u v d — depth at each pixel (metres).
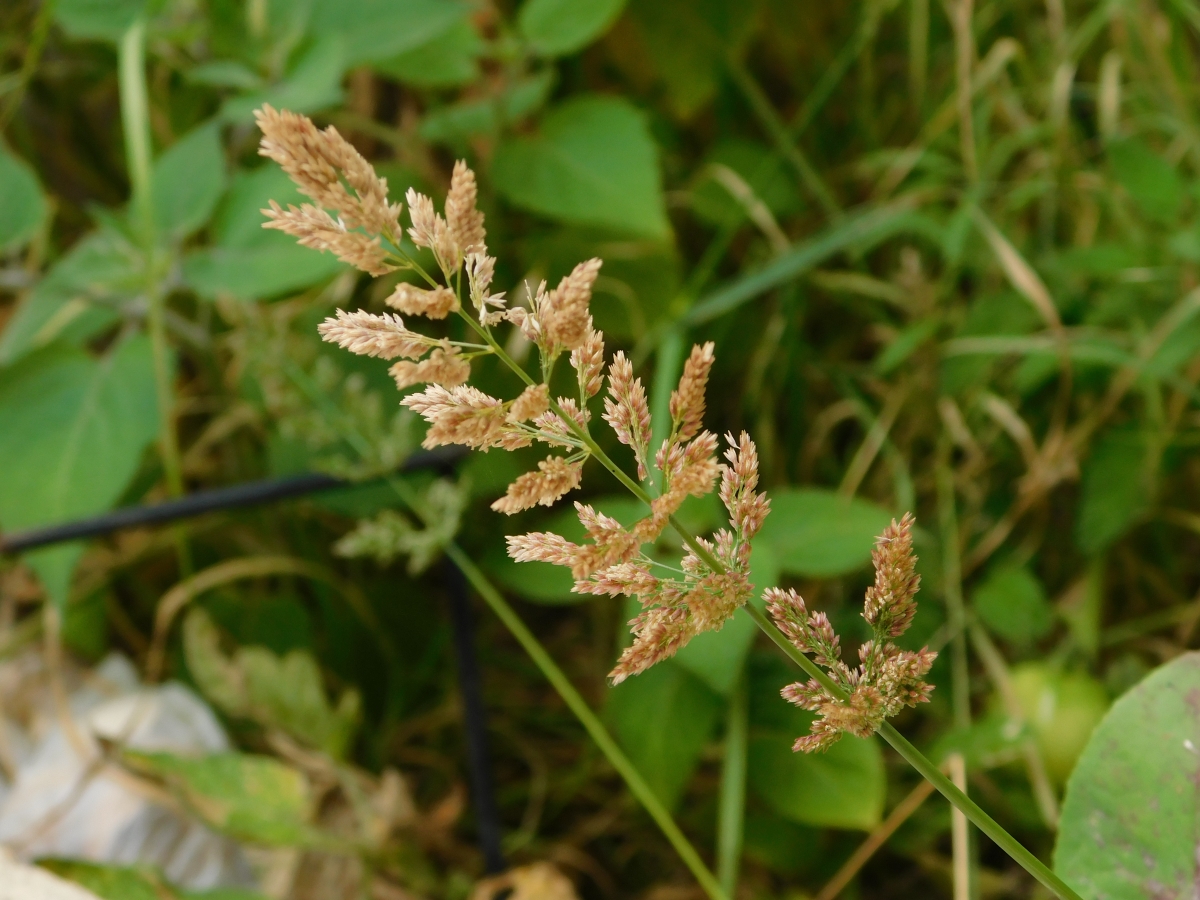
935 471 0.84
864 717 0.27
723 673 0.54
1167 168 0.77
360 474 0.62
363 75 0.93
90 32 0.72
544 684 0.82
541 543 0.26
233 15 0.74
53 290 0.68
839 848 0.71
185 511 0.63
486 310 0.25
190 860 0.63
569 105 0.80
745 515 0.26
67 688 0.74
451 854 0.71
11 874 0.52
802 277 0.86
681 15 0.91
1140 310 0.80
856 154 0.97
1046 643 0.80
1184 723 0.35
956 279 0.86
